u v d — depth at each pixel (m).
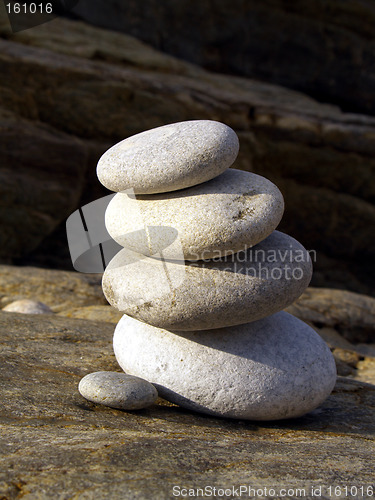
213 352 2.43
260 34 11.75
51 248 8.40
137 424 2.17
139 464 1.69
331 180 10.05
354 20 11.77
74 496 1.47
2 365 2.68
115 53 9.70
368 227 10.29
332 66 11.97
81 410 2.25
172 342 2.48
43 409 2.19
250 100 9.71
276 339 2.50
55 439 1.85
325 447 2.13
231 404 2.36
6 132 7.95
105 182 2.38
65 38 9.34
